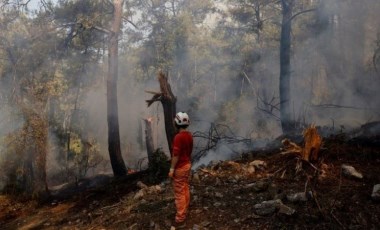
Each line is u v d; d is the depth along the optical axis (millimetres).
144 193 7254
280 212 5340
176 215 5711
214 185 6875
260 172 7156
